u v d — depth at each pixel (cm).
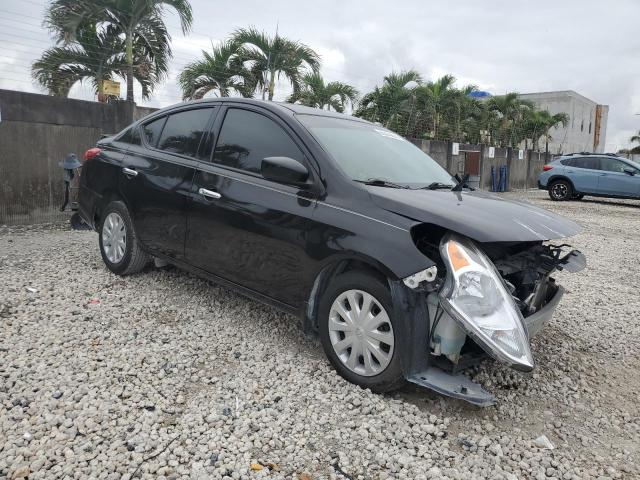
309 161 362
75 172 829
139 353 357
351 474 254
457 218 306
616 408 342
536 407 334
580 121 5384
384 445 275
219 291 493
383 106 1995
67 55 1019
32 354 346
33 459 245
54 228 789
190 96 1308
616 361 419
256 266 378
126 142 520
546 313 346
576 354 425
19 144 788
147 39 1094
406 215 314
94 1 998
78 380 316
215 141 427
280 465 256
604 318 521
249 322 428
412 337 300
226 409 296
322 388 328
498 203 366
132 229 491
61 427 269
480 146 2094
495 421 314
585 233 1086
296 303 357
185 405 301
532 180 2603
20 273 523
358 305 328
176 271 542
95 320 410
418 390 339
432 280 292
